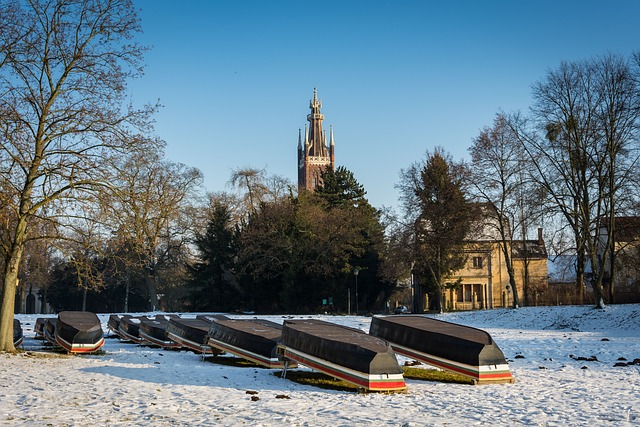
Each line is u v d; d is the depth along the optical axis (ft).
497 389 64.34
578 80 176.96
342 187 343.05
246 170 281.33
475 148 204.74
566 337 125.90
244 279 265.75
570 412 51.29
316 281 258.98
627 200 170.50
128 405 54.44
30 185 91.86
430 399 58.29
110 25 93.91
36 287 383.24
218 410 52.60
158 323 119.44
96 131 92.84
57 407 52.90
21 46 90.33
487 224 211.41
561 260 224.94
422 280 246.88
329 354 65.10
